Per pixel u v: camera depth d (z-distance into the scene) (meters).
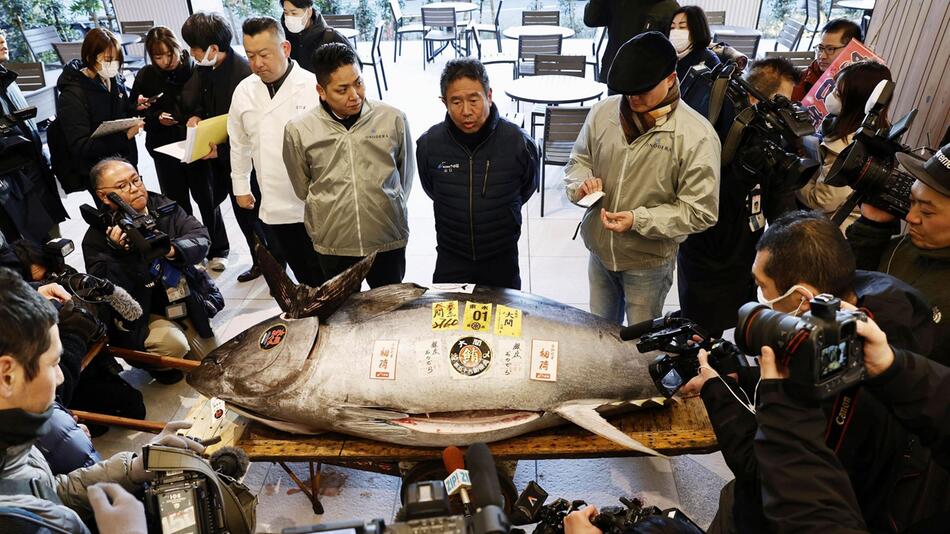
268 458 2.17
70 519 1.27
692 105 3.26
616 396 2.18
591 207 2.75
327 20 7.84
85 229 4.86
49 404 1.35
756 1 7.98
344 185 2.86
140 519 1.25
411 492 1.04
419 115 6.82
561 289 4.00
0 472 1.32
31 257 2.69
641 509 1.57
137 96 4.09
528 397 2.12
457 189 2.77
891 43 4.14
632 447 2.04
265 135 3.28
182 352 3.18
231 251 4.57
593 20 4.82
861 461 1.42
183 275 3.14
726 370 1.62
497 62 7.40
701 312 2.88
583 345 2.19
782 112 2.39
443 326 2.18
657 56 2.28
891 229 1.99
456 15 8.30
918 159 1.74
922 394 1.18
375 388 2.11
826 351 1.10
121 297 2.70
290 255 3.57
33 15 8.06
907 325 1.40
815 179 2.93
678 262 2.97
